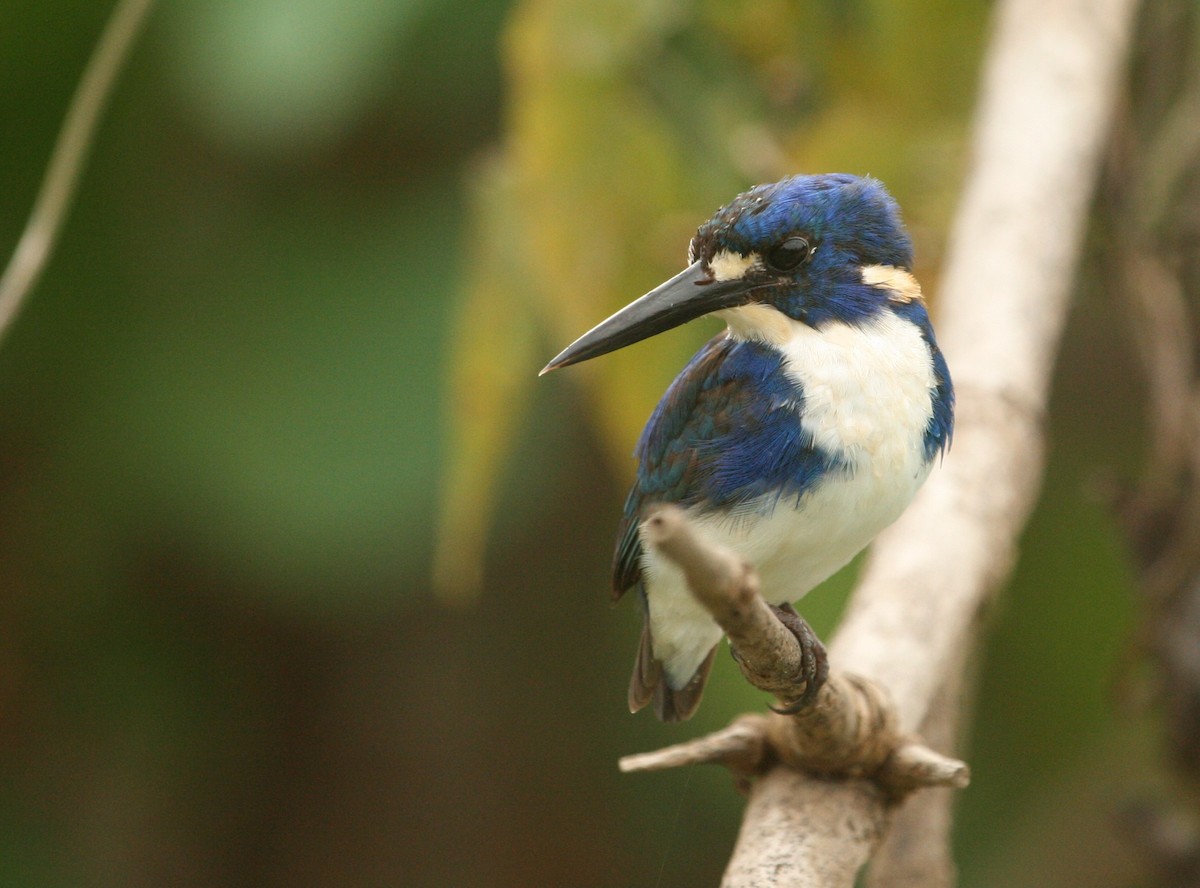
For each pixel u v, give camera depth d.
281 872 13.28
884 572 6.96
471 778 13.09
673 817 12.57
